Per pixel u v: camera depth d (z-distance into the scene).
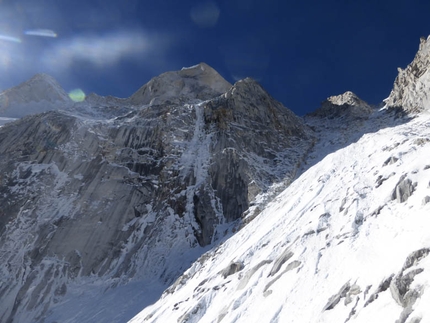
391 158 20.48
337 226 16.50
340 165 27.45
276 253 17.66
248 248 20.91
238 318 14.42
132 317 24.98
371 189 18.41
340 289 12.16
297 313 12.50
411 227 12.87
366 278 11.80
